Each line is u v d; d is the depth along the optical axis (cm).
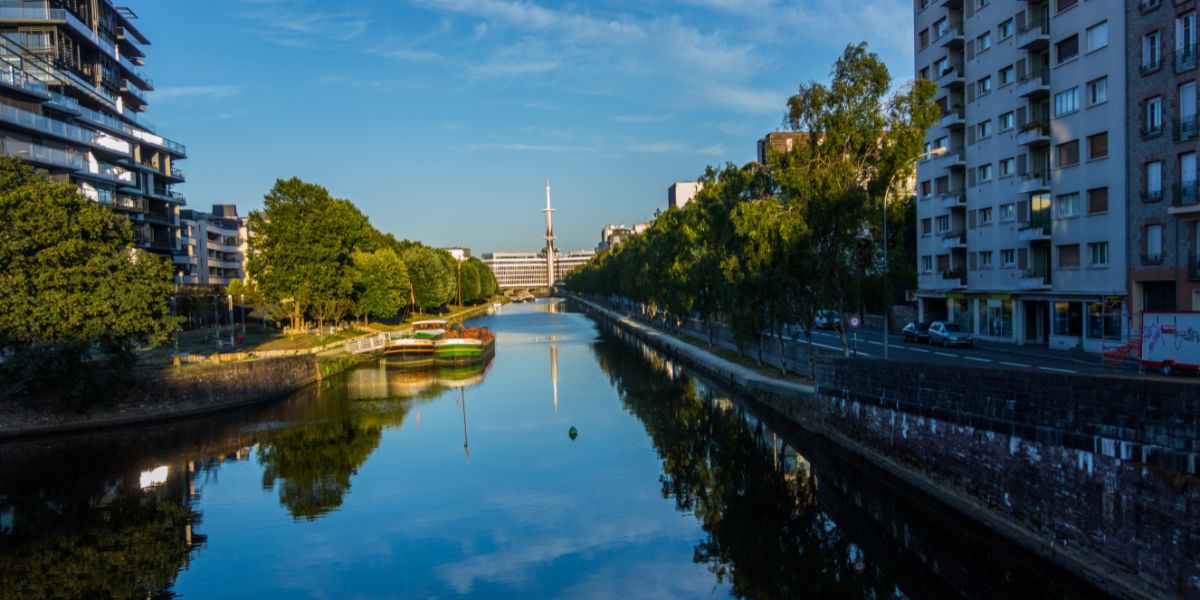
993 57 4575
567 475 2433
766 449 2698
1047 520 1417
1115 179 3481
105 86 6506
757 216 2970
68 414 3228
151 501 2205
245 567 1686
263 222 6219
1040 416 1470
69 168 5391
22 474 2520
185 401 3547
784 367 3569
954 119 5028
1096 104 3600
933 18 5366
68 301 3025
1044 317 4309
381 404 3956
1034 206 4203
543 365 5716
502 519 2003
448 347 5841
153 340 3391
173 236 7700
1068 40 3859
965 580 1488
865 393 2297
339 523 1988
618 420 3350
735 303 3794
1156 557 1159
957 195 5088
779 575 1580
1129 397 1258
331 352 5872
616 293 11525
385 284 7506
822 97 2758
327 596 1529
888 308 2842
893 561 1627
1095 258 3688
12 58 5219
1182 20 3052
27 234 3039
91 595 1541
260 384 3972
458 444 2938
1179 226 3091
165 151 7462
